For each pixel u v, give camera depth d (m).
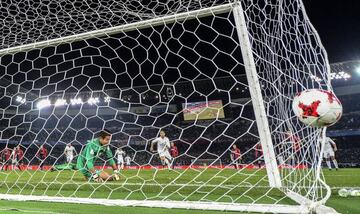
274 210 2.37
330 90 2.26
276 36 3.63
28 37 5.70
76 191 3.96
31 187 4.62
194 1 4.45
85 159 5.53
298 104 2.24
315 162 2.43
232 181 4.88
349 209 2.50
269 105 4.07
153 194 3.57
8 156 12.03
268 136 3.77
